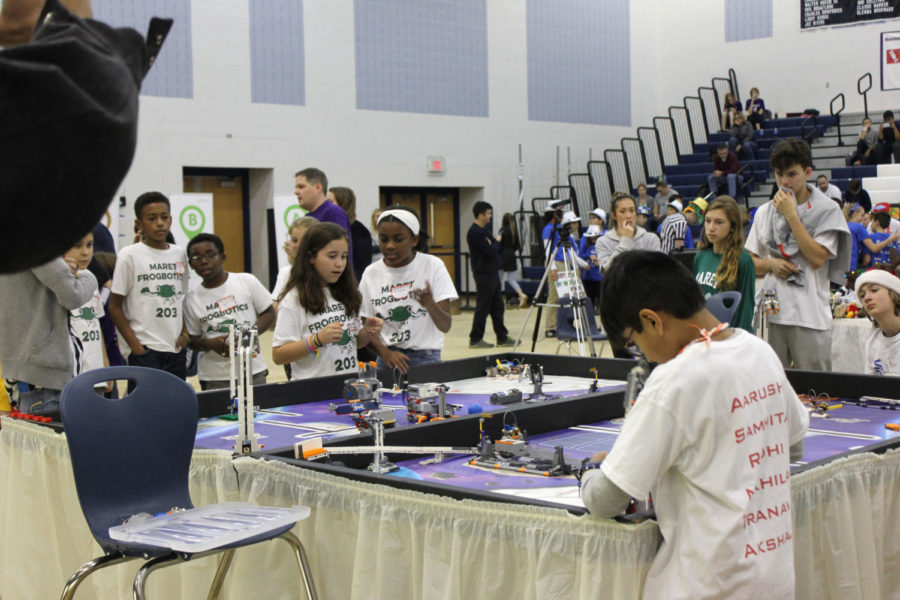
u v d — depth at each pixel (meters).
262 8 11.38
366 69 12.47
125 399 2.35
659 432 1.56
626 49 15.83
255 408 3.30
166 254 4.25
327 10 12.03
